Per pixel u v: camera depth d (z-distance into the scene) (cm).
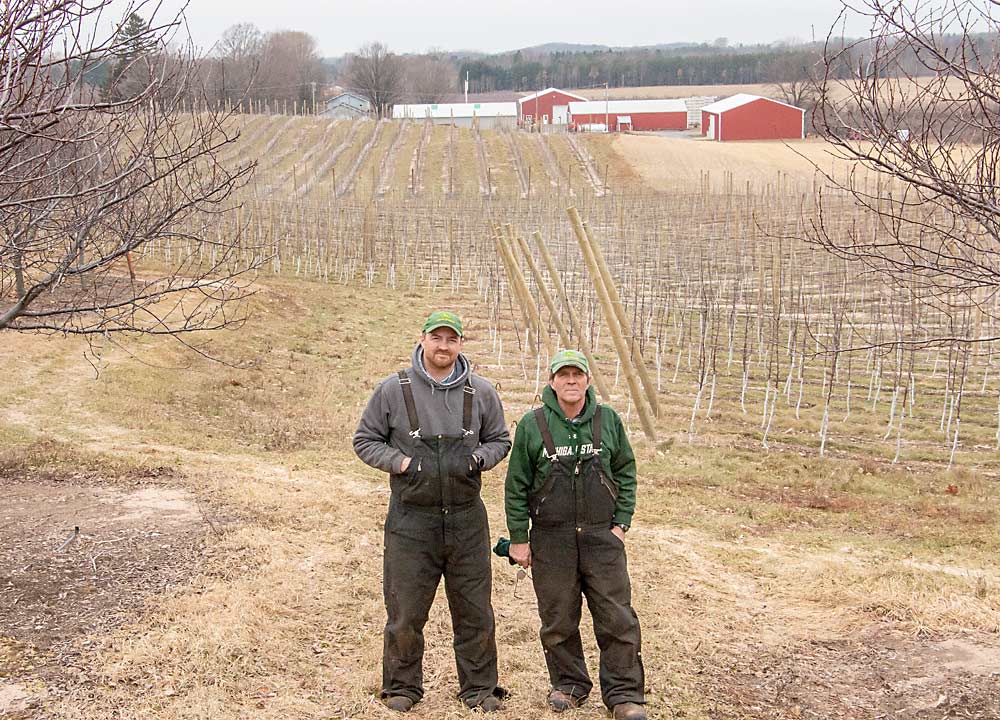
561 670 507
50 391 1305
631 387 1328
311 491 939
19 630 557
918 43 460
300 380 1667
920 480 1179
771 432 1416
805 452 1317
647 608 680
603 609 487
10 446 1020
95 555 705
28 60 478
